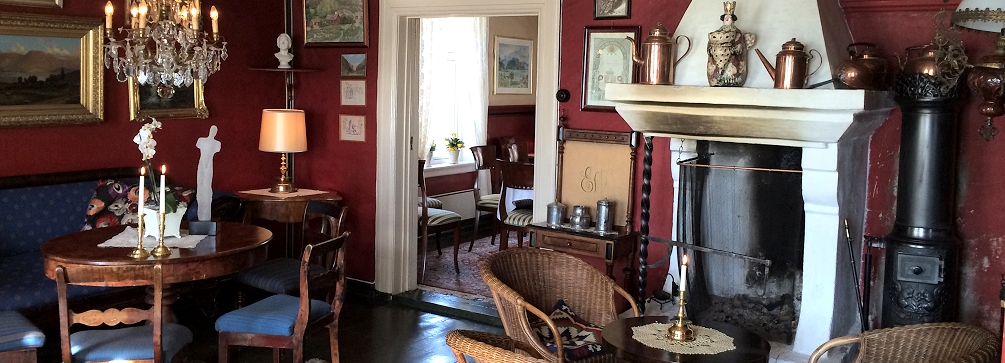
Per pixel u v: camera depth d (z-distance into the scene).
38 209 4.58
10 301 3.90
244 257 3.73
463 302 5.50
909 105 3.61
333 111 5.86
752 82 3.78
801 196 4.02
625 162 4.70
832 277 3.81
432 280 6.15
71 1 4.72
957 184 3.83
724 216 4.24
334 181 5.93
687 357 2.63
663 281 4.64
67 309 3.08
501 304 3.13
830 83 3.61
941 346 2.75
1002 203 3.75
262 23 5.80
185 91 5.35
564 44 4.88
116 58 4.13
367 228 5.81
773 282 4.14
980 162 3.78
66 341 3.08
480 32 8.17
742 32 3.80
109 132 4.99
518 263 3.51
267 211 5.38
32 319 4.01
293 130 5.46
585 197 4.87
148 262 3.39
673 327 2.85
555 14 4.87
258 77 5.82
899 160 3.75
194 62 4.26
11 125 4.46
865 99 3.38
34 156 4.64
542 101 4.98
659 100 3.83
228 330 3.59
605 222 4.63
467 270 6.55
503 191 6.59
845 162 3.74
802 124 3.53
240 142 5.75
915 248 3.62
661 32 3.92
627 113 4.01
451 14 5.25
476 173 7.78
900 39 3.91
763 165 4.09
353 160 5.82
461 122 8.22
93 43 4.82
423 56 7.59
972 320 3.86
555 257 3.55
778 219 4.10
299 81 6.00
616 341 2.78
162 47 4.10
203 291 4.94
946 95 3.49
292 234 6.05
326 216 4.86
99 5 4.88
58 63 4.66
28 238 4.54
